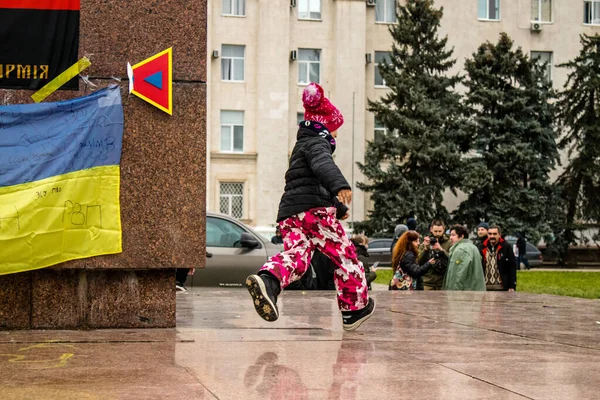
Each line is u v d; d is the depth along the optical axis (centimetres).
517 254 4044
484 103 4338
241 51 4716
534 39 5034
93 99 679
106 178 677
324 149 601
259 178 4675
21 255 660
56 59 679
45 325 675
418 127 4241
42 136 670
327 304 954
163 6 690
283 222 622
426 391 438
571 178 4594
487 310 915
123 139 682
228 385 447
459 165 4303
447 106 4369
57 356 538
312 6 4797
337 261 644
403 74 4316
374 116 4638
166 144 687
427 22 4366
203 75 693
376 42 4869
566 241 4559
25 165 666
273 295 590
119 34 685
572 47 5062
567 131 4650
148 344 595
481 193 4403
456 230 1345
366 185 4381
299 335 653
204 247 688
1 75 672
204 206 690
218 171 4656
